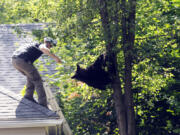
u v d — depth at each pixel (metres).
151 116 23.61
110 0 17.75
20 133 19.80
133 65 20.73
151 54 20.56
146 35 21.56
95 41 23.11
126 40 18.73
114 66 18.84
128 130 19.64
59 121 19.22
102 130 24.52
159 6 24.38
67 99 24.44
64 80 23.48
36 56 20.08
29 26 31.02
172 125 23.67
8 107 19.56
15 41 29.89
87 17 19.41
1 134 19.69
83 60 23.03
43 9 21.97
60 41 22.02
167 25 23.38
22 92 22.09
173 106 23.20
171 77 22.70
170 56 22.55
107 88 20.22
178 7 24.64
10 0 23.55
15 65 19.75
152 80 21.36
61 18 20.08
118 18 18.47
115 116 24.12
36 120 18.98
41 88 20.31
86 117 24.34
